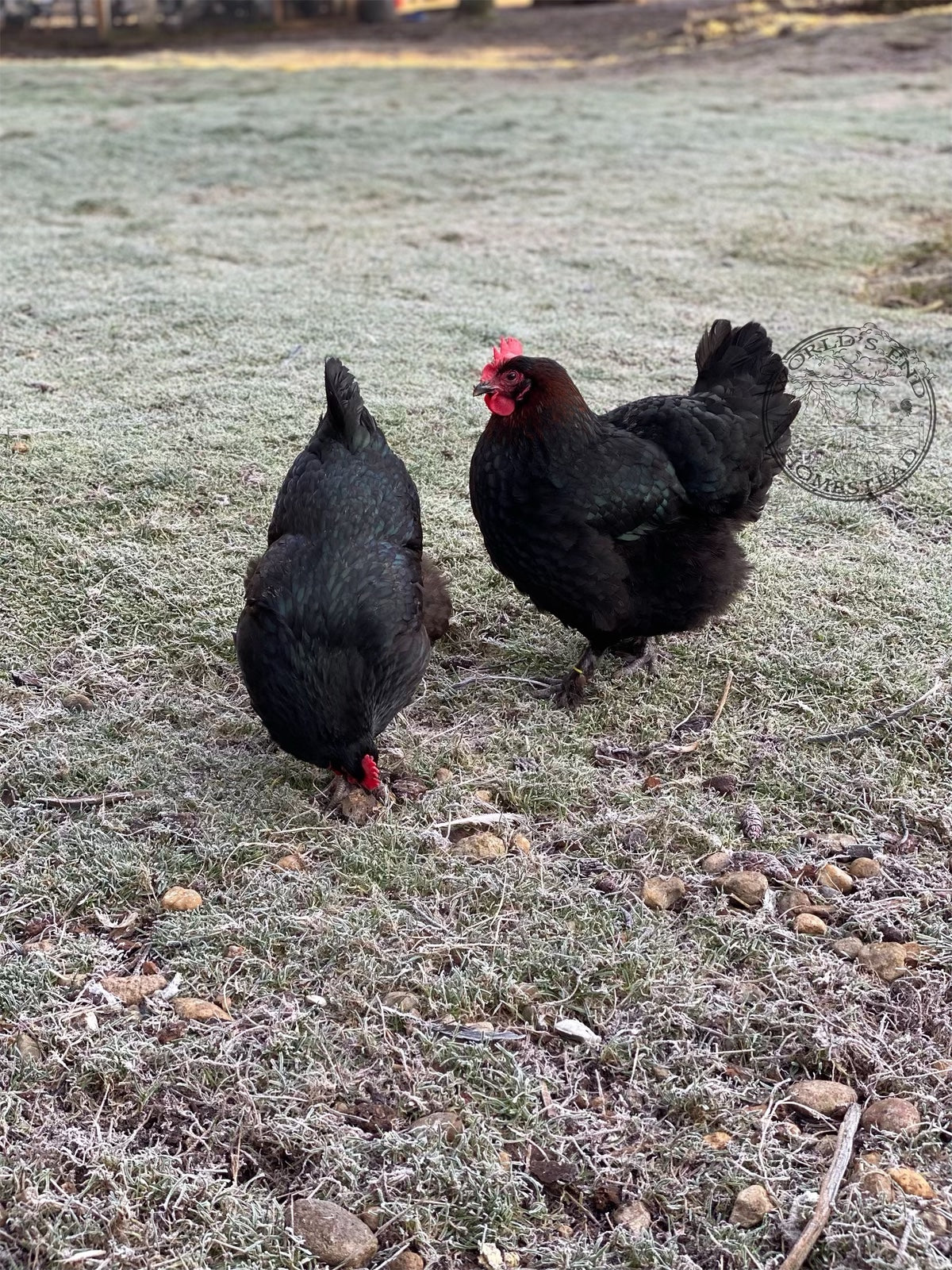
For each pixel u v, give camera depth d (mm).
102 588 1873
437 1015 1340
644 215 3869
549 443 1625
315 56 8664
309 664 1478
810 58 7098
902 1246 1165
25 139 4980
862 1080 1302
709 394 1728
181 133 5098
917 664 1767
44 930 1406
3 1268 1150
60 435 2258
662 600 1715
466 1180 1206
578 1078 1297
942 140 4852
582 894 1456
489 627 1879
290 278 3219
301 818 1543
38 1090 1264
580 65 7871
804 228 3672
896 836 1536
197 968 1367
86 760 1597
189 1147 1231
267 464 2197
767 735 1674
